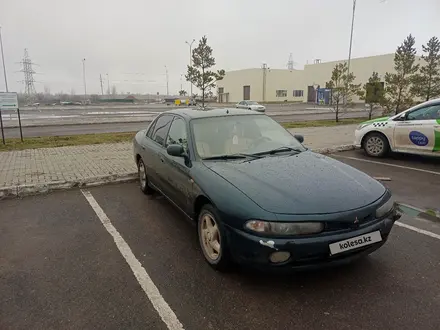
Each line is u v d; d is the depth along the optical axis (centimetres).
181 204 377
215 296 271
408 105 1775
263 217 253
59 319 246
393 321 238
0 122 1127
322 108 3875
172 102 6519
